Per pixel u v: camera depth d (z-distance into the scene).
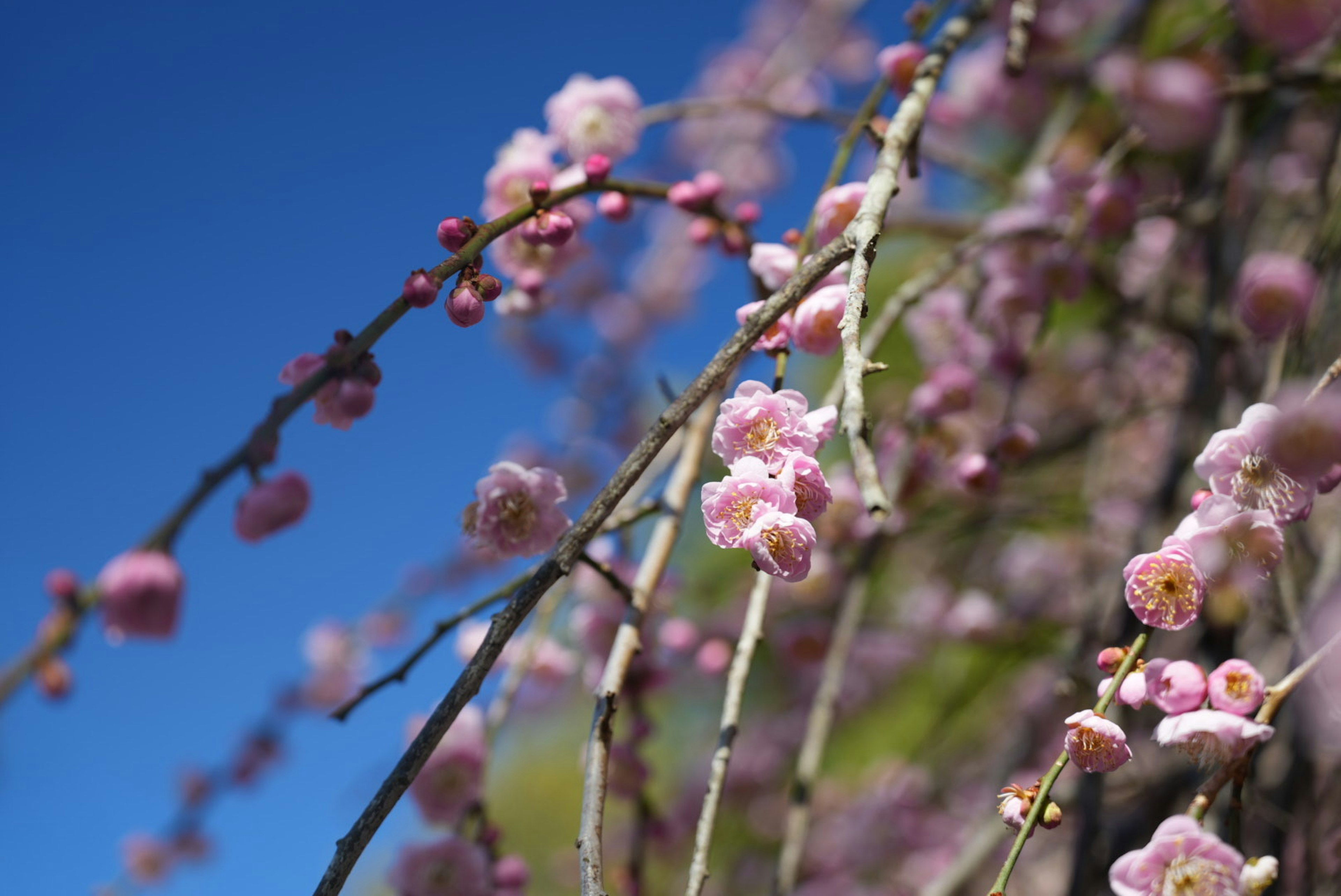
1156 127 0.69
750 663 0.51
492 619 0.42
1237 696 0.42
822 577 0.84
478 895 0.59
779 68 1.14
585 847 0.43
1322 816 0.65
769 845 1.05
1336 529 0.63
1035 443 0.67
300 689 0.97
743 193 1.13
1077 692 0.67
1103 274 0.81
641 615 0.51
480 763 0.62
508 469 0.50
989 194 1.05
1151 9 0.78
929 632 1.00
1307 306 0.58
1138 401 1.01
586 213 0.60
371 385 0.47
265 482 0.47
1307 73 0.66
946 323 0.79
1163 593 0.44
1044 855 0.83
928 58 0.55
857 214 0.44
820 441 0.44
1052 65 0.83
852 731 1.14
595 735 0.47
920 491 0.80
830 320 0.49
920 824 0.97
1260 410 0.44
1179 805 0.65
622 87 0.62
